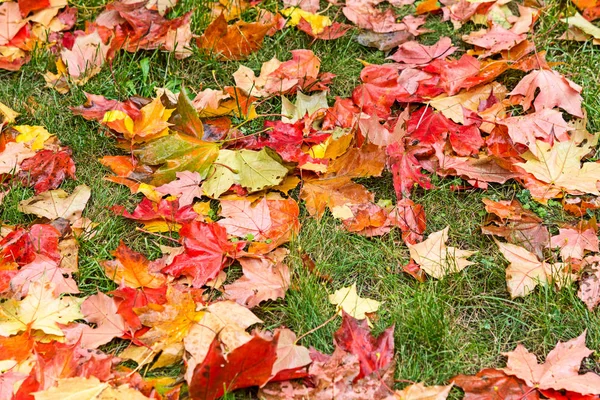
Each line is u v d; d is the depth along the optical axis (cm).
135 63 307
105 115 278
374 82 290
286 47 319
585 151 261
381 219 247
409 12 335
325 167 258
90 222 250
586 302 222
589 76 297
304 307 223
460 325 223
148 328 216
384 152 252
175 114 275
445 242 246
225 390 193
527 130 270
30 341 208
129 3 327
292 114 283
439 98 287
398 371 208
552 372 201
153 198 257
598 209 252
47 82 300
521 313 224
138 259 231
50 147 274
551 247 240
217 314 212
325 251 243
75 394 189
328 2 339
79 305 222
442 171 262
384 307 228
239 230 243
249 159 260
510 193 260
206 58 310
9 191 257
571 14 320
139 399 190
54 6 325
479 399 197
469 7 324
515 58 300
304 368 204
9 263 232
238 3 330
